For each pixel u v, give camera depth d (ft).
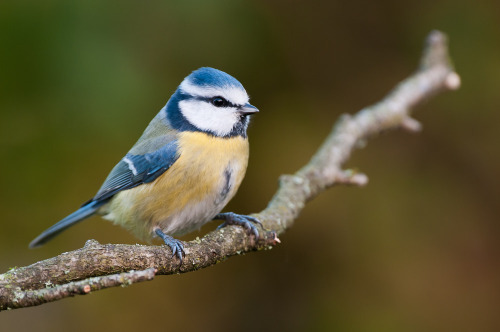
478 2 35.42
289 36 35.96
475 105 35.53
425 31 36.17
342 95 36.52
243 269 34.99
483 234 33.96
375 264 33.40
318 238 34.37
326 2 36.19
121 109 31.55
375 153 35.83
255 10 34.40
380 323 32.09
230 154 22.63
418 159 35.83
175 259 17.93
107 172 32.48
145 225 23.12
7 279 14.97
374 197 34.65
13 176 32.19
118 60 31.48
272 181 35.04
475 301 32.76
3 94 31.32
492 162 34.99
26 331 32.35
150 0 32.04
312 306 33.47
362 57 36.99
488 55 35.27
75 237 33.09
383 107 31.40
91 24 31.19
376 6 36.81
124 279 13.91
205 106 22.68
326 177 26.50
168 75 32.58
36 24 30.58
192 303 34.32
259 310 34.30
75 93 31.30
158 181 22.34
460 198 34.81
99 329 33.12
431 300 32.73
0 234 32.04
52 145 32.22
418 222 34.24
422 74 33.47
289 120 35.88
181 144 22.22
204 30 32.73
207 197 22.44
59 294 13.88
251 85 35.29
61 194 32.68
